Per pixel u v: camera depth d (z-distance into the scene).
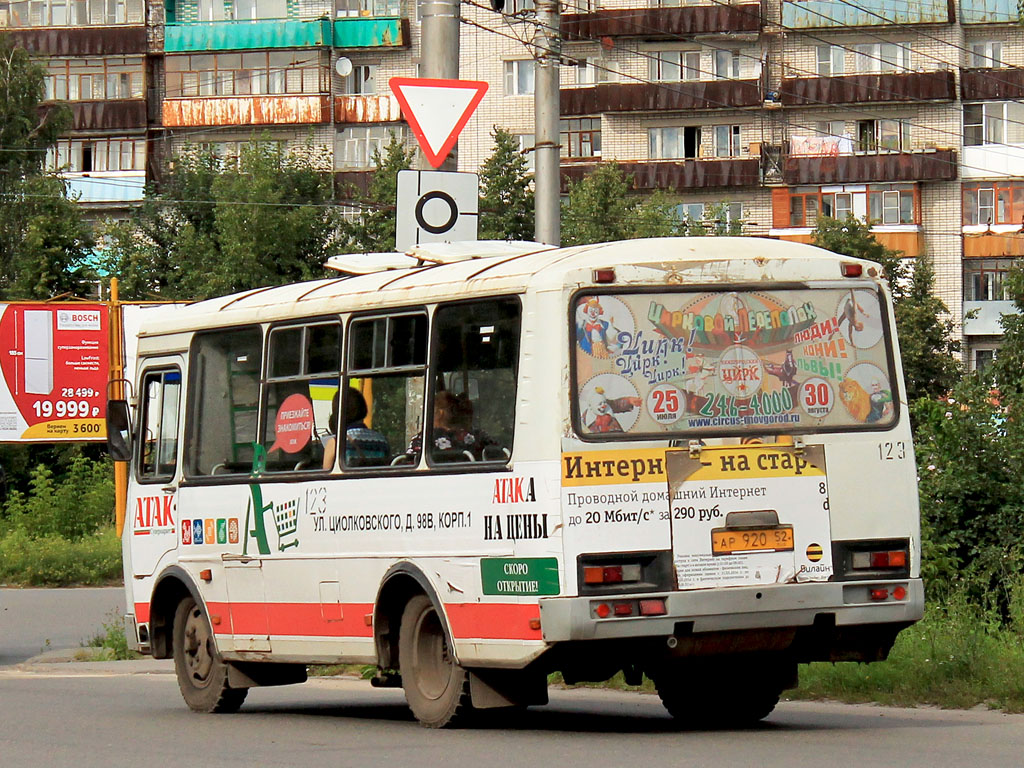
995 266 71.44
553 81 21.06
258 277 60.91
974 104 71.62
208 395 15.48
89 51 78.81
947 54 71.50
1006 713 13.43
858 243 60.38
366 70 77.56
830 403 12.07
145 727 14.03
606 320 11.61
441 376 12.55
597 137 76.25
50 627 29.83
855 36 72.62
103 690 18.67
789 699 14.98
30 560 41.34
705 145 74.44
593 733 12.46
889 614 11.98
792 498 11.81
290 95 76.62
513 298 11.89
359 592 13.30
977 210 71.69
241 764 11.13
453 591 12.23
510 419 11.80
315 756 11.47
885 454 12.15
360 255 14.82
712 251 11.98
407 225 17.27
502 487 11.76
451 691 12.41
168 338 16.11
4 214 69.88
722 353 11.84
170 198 70.69
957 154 71.50
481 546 11.96
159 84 79.31
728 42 73.69
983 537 18.19
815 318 12.12
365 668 19.00
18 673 22.28
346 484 13.46
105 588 40.44
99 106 78.69
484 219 62.22
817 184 72.75
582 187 65.81
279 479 14.31
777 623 11.68
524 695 12.35
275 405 14.50
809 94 72.50
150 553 16.19
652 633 11.32
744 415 11.81
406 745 11.84
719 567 11.55
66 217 67.94
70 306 44.88
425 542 12.56
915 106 71.94
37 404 44.56
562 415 11.41
